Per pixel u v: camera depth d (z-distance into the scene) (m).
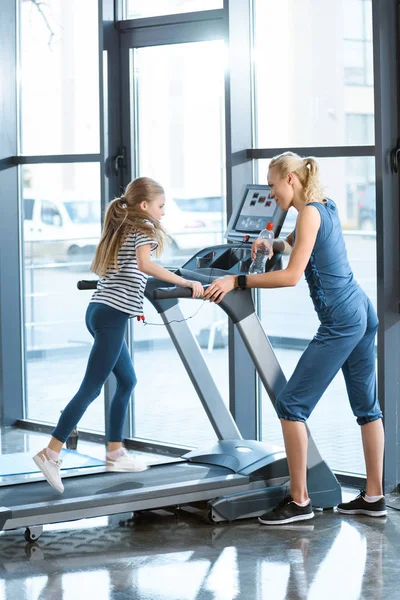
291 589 3.95
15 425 7.37
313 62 5.57
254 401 6.00
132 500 4.66
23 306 7.32
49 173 7.00
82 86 6.73
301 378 4.77
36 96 7.04
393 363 5.30
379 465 4.97
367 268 5.43
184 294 4.59
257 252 4.80
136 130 6.53
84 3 6.66
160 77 6.36
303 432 4.82
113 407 5.11
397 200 5.26
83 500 4.56
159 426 6.57
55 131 6.94
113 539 4.64
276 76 5.75
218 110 6.07
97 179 6.68
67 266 6.98
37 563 4.30
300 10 5.59
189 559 4.33
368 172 5.38
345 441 5.67
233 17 5.73
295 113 5.68
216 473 5.00
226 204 5.96
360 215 5.43
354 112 5.41
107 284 4.81
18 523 4.41
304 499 4.89
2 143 7.13
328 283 4.72
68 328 7.04
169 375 6.48
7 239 7.21
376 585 3.98
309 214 4.65
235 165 5.80
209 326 6.21
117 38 6.49
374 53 5.14
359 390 4.95
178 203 6.33
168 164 6.37
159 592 3.93
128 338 6.66
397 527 4.77
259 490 4.97
